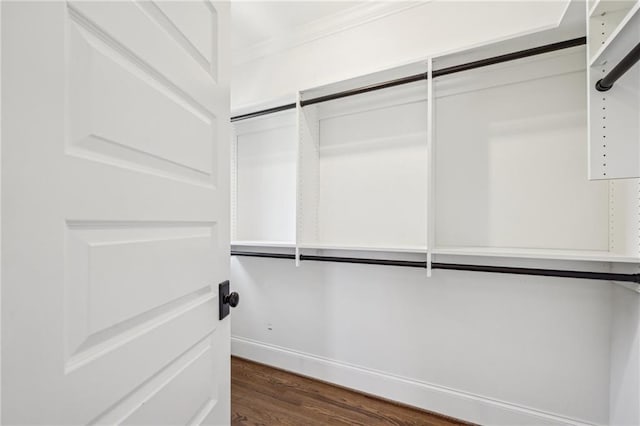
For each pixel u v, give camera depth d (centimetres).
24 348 34
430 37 170
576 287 139
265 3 183
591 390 136
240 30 210
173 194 63
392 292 180
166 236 61
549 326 144
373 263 169
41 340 36
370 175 189
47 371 36
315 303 205
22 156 34
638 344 112
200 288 74
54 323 37
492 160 156
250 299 232
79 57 42
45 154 37
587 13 98
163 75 60
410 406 171
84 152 42
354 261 175
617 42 86
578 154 140
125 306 50
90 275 43
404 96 177
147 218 55
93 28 44
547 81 145
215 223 81
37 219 36
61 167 39
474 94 160
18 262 34
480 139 159
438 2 168
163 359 59
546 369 144
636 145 93
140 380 53
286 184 223
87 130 43
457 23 163
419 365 172
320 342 203
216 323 81
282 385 194
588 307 137
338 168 198
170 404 61
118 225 49
